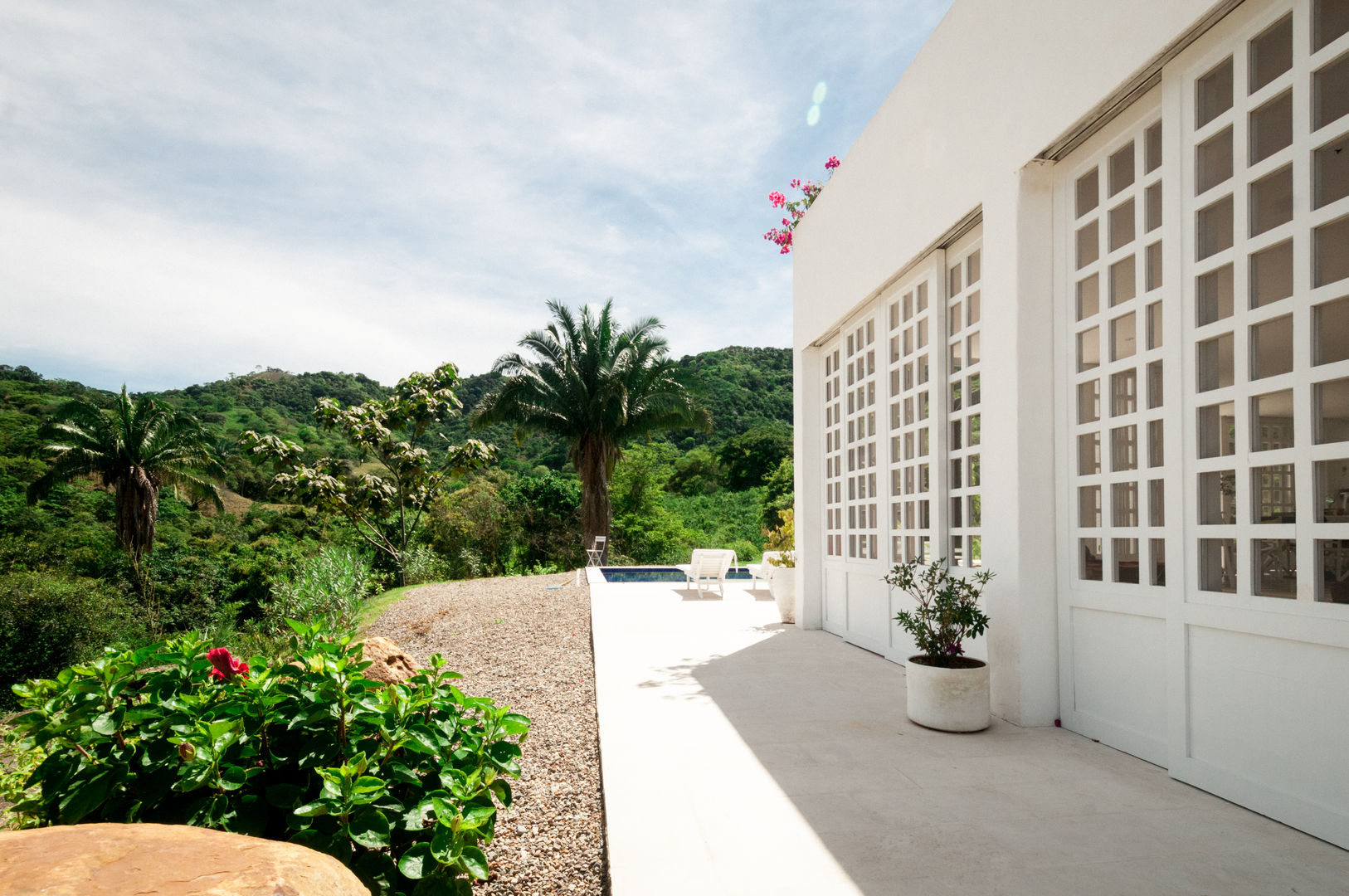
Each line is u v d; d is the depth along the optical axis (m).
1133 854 2.46
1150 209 3.46
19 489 27.45
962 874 2.34
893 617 5.95
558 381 21.62
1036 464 4.03
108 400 32.53
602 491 21.81
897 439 6.04
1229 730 2.89
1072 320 3.96
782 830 2.68
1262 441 2.78
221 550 25.62
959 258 5.11
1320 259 2.58
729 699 4.65
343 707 1.89
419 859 1.70
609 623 8.05
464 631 8.67
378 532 18.56
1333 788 2.48
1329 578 2.50
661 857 2.47
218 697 1.89
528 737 4.21
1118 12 3.32
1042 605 4.00
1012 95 4.13
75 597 12.66
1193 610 3.04
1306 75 2.61
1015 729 3.92
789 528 12.46
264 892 0.93
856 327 6.89
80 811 1.60
